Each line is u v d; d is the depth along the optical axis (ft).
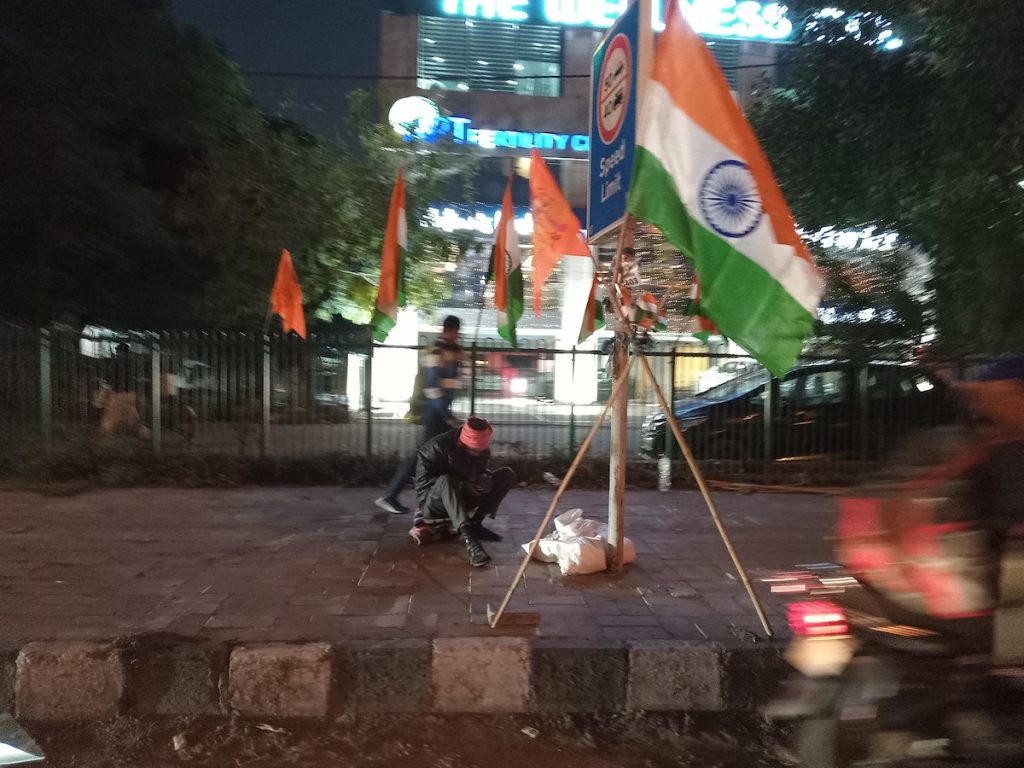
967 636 9.39
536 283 19.02
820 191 36.42
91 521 23.98
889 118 34.06
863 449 32.17
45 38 39.81
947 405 32.19
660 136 14.01
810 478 31.71
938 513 9.53
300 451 32.27
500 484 21.61
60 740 13.29
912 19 33.55
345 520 24.56
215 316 52.95
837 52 34.91
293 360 32.40
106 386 31.40
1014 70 29.07
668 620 16.19
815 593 10.56
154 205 47.06
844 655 10.08
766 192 13.78
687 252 13.89
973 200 31.04
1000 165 29.89
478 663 14.38
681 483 31.14
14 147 38.83
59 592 17.44
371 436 32.24
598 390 33.83
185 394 31.81
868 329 36.40
